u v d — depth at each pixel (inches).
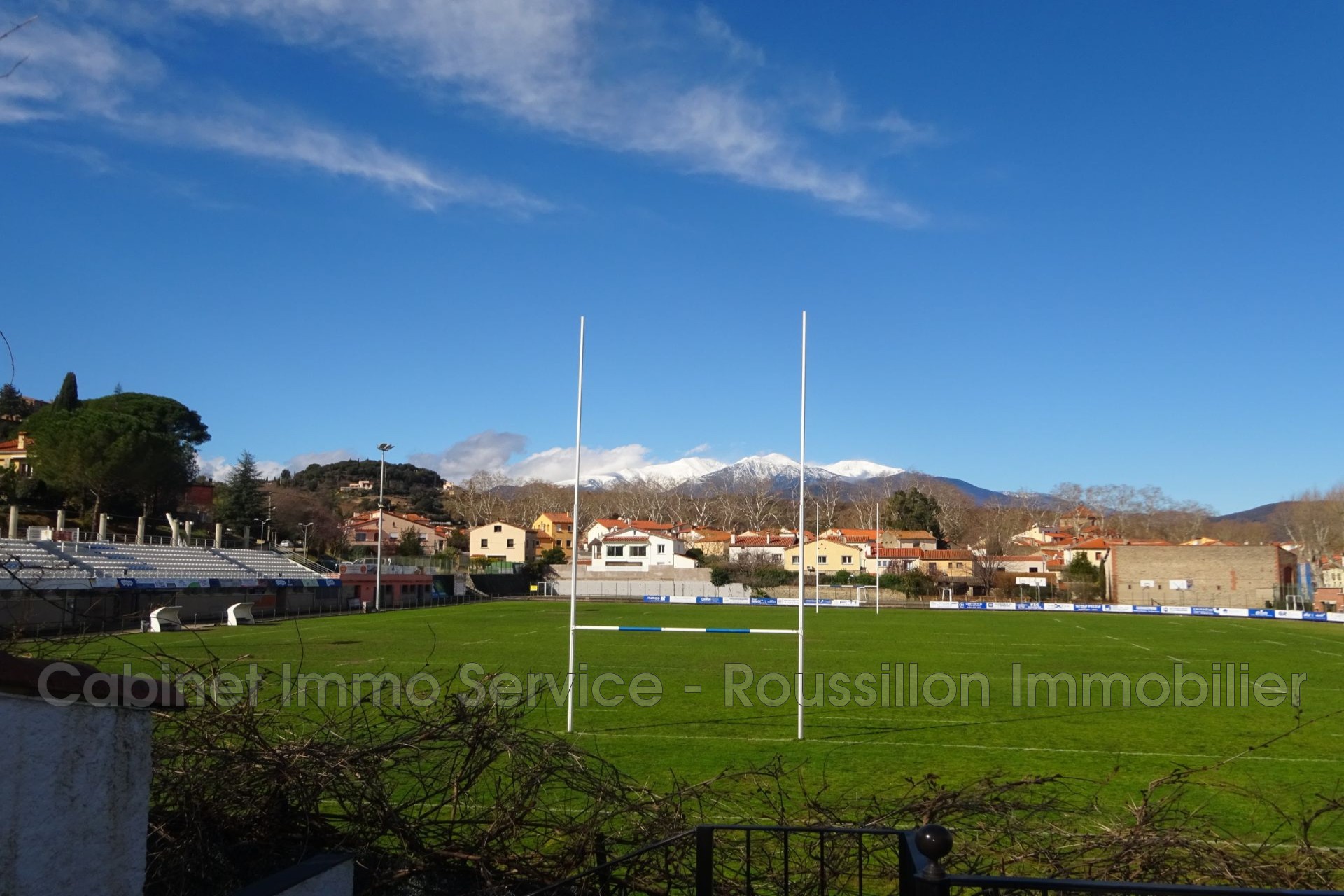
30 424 2293.3
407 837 230.2
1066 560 4662.9
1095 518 6284.5
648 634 1562.5
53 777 145.2
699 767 506.6
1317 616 2492.6
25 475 2322.8
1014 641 1525.6
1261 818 414.0
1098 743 597.3
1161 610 2856.8
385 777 279.1
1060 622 2224.4
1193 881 237.5
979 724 666.2
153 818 220.1
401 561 3019.2
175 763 225.1
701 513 6363.2
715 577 3467.0
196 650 1073.5
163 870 212.1
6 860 138.7
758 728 633.0
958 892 242.8
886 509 4842.5
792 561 3949.3
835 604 2984.7
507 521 5403.5
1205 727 671.1
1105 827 297.7
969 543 5093.5
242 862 224.5
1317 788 479.2
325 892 184.9
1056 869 250.8
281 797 232.7
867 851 265.3
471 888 230.8
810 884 249.1
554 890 227.5
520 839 248.8
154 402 3152.1
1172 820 326.0
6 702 140.6
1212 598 3186.5
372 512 4933.6
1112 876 243.4
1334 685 969.5
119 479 2263.8
